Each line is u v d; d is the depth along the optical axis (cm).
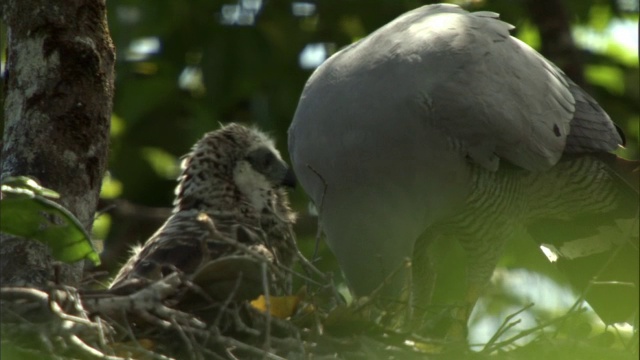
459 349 895
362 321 900
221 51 1513
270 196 1107
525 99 1180
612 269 1270
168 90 1546
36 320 784
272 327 889
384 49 1152
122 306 812
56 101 930
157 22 1495
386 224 1111
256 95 1538
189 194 1090
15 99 938
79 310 783
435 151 1127
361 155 1106
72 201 914
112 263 1516
